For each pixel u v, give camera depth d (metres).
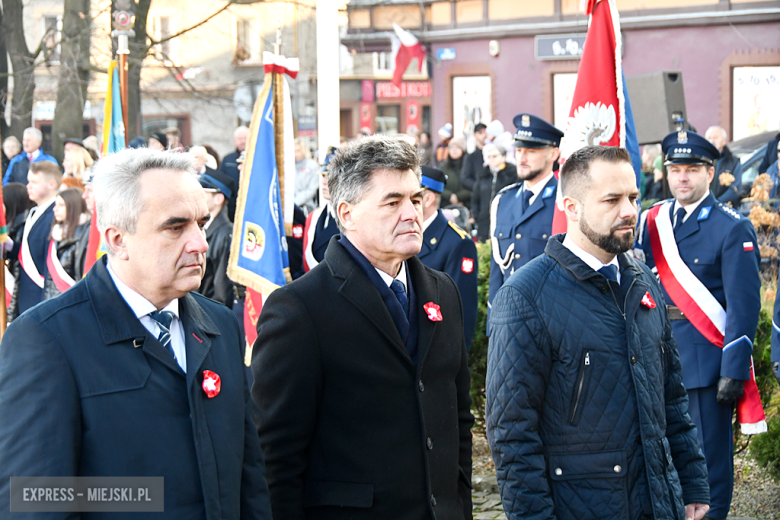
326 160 4.86
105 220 2.09
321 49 4.92
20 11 15.27
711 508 4.16
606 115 4.17
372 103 23.11
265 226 4.72
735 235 4.16
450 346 2.65
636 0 16.39
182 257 2.09
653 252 4.38
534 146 4.89
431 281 2.68
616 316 2.72
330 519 2.44
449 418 2.60
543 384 2.69
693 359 4.21
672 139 4.31
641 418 2.64
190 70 23.05
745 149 11.85
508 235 5.07
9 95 15.38
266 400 2.47
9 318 6.34
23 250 6.25
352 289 2.52
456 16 18.81
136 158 2.10
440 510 2.49
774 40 15.13
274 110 4.98
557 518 2.64
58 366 1.94
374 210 2.49
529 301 2.72
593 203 2.71
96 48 14.97
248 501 2.24
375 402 2.48
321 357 2.48
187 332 2.17
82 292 2.08
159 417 2.04
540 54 17.64
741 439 5.21
